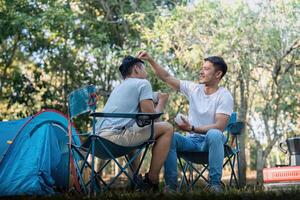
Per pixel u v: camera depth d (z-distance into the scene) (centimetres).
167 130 349
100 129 351
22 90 998
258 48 827
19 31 947
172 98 853
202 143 372
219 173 348
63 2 906
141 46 849
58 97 990
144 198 291
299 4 794
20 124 477
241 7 816
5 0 920
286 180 319
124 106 356
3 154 452
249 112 924
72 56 997
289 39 820
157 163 347
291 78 870
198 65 827
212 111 383
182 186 392
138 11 920
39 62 1003
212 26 837
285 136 925
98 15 988
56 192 452
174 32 841
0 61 1051
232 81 850
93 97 349
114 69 943
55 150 468
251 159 1498
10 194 443
